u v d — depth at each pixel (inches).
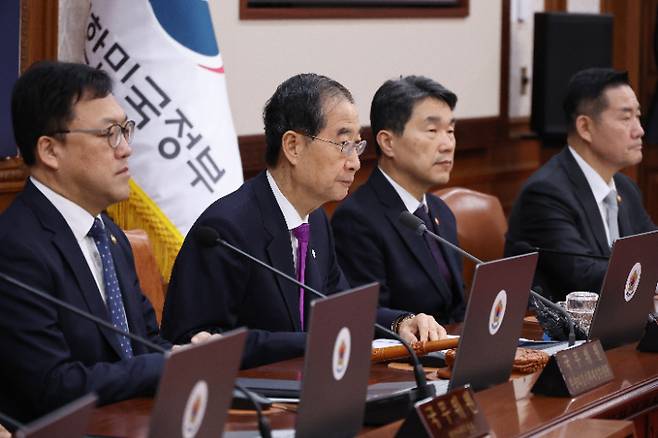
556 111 442.6
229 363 134.3
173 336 207.0
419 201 262.4
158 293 235.1
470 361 172.9
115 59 269.4
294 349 199.2
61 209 181.3
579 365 180.1
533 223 293.0
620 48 519.2
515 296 180.7
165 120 268.1
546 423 160.9
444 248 263.0
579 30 443.5
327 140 211.2
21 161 275.6
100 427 153.3
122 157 181.9
